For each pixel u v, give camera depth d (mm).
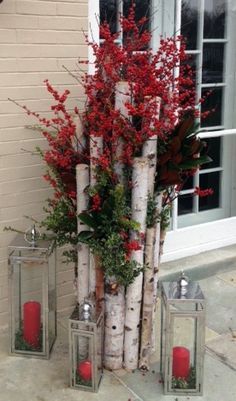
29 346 3055
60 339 3217
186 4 3854
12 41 2965
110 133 2695
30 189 3203
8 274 2975
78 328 2729
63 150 2826
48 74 3107
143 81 2668
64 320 3416
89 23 3189
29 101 3084
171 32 3807
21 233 3119
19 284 3086
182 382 2779
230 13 4059
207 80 4070
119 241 2660
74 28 3133
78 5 3119
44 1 3010
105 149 2660
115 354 2912
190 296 2703
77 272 2914
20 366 2975
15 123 3072
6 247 3205
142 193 2660
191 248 4258
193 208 4301
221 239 4418
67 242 2910
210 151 4277
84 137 2793
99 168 2654
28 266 3137
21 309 3143
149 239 2785
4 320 3283
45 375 2904
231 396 2785
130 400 2732
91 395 2762
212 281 4055
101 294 2830
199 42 3963
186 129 2736
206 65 4039
